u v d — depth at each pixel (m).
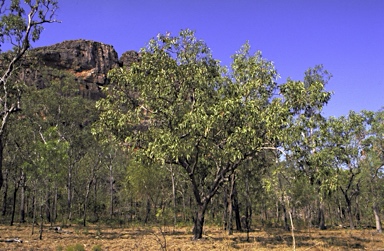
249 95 17.38
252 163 22.17
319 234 25.23
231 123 16.02
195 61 17.66
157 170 35.28
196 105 16.86
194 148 16.53
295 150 15.47
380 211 39.25
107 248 15.90
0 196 42.59
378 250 16.27
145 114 18.30
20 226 29.86
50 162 18.89
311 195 19.58
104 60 94.56
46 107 36.38
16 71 20.94
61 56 87.19
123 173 44.50
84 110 40.16
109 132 18.20
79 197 42.41
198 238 18.89
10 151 28.23
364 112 29.44
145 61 17.34
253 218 44.09
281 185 14.52
